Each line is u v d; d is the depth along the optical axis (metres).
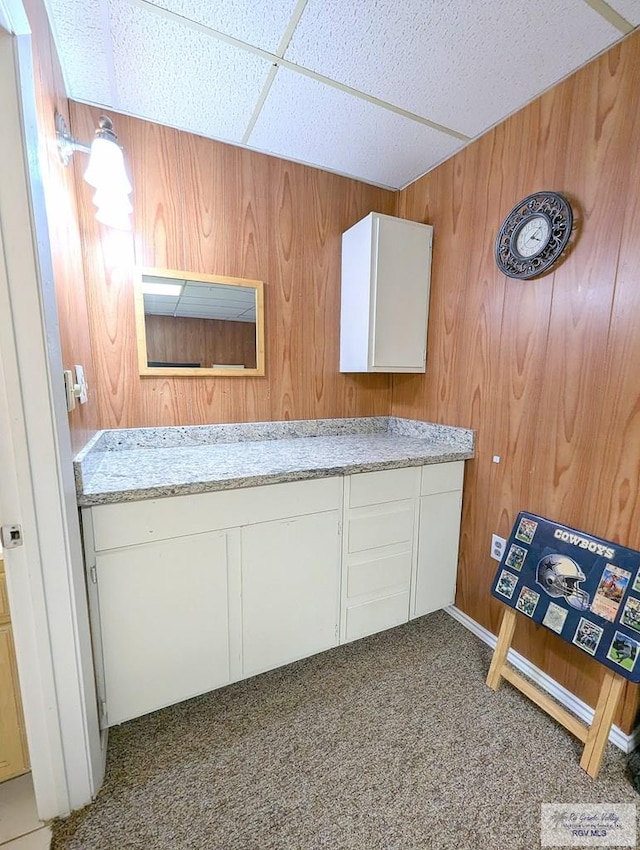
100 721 1.20
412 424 2.19
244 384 1.95
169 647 1.29
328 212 2.04
